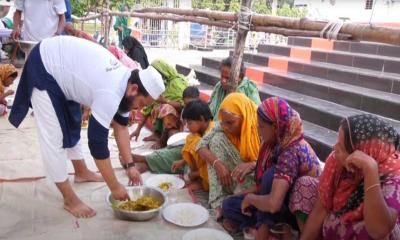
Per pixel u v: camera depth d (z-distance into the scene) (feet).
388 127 5.70
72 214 8.88
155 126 13.87
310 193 7.02
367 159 5.45
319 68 18.07
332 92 15.66
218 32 44.29
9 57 32.24
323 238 6.81
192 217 8.84
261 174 8.15
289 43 23.66
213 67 23.91
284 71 20.11
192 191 10.43
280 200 7.01
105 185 10.43
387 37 7.53
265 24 10.75
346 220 6.18
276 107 7.41
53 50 8.32
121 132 9.26
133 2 34.76
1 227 8.26
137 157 11.51
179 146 11.41
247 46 32.04
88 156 12.43
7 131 14.51
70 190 8.91
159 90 8.00
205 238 7.90
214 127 9.84
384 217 5.38
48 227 8.34
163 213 8.89
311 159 7.44
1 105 16.42
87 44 8.34
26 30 15.75
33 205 9.21
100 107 7.77
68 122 8.70
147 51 39.81
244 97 9.29
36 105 8.32
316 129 14.02
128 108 8.43
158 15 18.52
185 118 10.32
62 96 8.36
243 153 9.15
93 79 7.95
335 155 6.19
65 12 16.07
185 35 45.24
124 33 31.27
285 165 7.22
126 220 8.77
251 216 8.20
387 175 5.72
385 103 13.53
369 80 15.56
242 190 9.11
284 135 7.44
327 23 8.95
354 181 6.07
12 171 10.91
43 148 8.47
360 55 17.75
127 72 8.13
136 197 9.45
